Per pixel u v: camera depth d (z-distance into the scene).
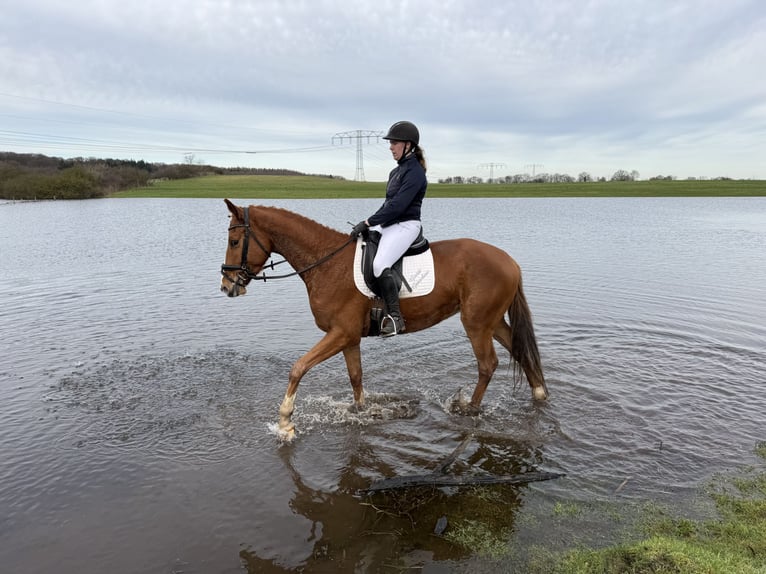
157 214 36.41
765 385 5.93
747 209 40.56
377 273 4.82
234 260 5.09
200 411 5.43
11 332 8.06
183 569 3.25
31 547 3.46
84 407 5.48
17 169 63.94
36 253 17.12
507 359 7.02
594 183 96.00
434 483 4.12
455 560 3.28
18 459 4.50
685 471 4.24
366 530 3.60
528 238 21.09
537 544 3.40
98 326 8.44
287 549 3.42
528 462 4.45
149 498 3.98
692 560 3.01
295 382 4.86
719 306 9.59
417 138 4.91
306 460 4.52
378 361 6.94
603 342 7.54
